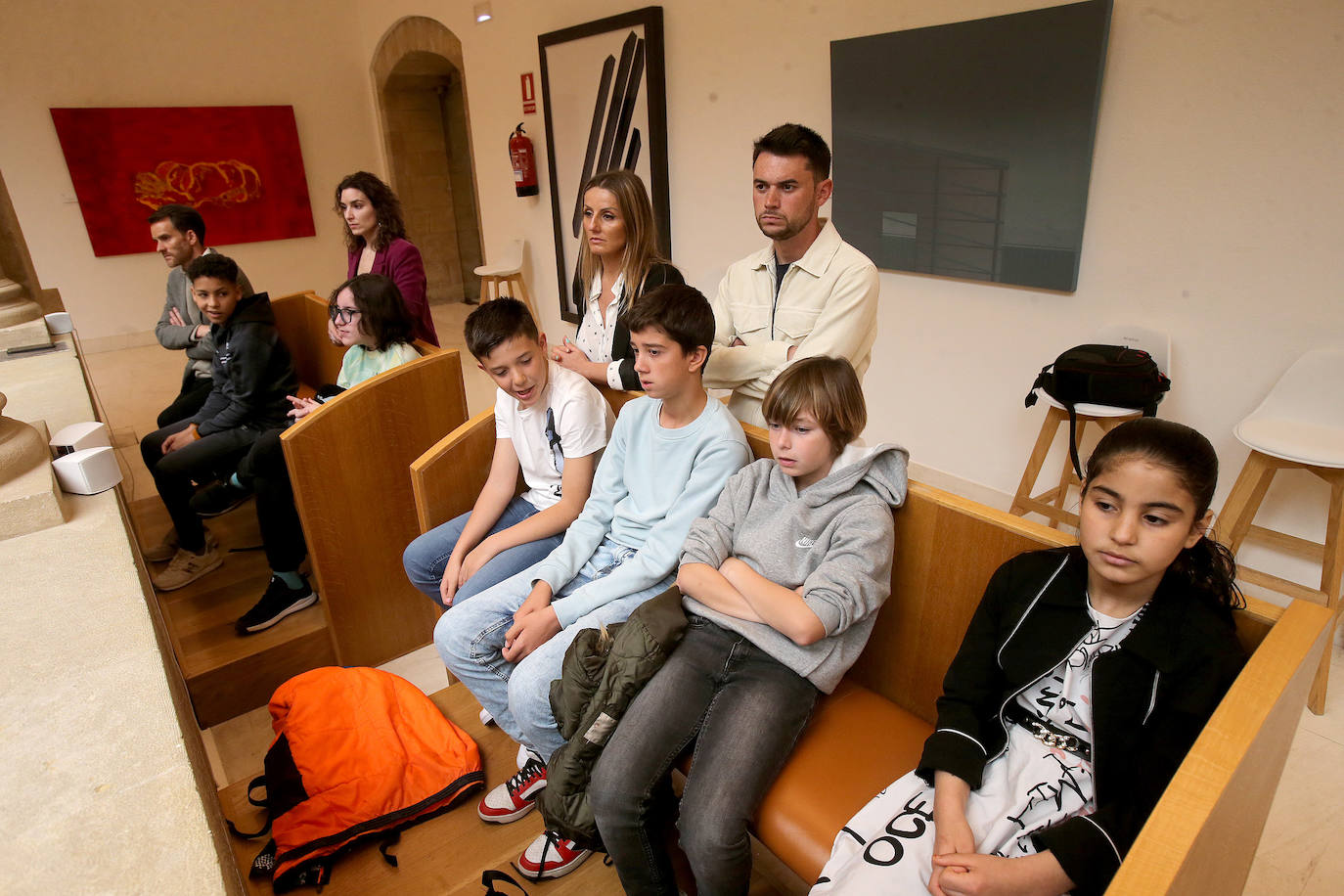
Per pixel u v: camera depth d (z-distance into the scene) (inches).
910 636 55.8
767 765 47.4
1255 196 88.5
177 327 127.4
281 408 106.4
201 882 26.7
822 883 40.8
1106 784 40.4
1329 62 80.3
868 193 128.2
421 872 59.6
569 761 51.9
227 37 250.1
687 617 54.9
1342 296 84.5
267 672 88.2
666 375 58.9
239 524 119.4
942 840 40.1
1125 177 99.1
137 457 150.1
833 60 125.2
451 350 91.0
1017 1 102.3
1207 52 88.5
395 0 245.6
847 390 51.8
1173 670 39.1
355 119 279.6
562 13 183.9
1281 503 94.0
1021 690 43.6
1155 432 37.6
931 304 125.6
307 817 60.8
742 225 154.6
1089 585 43.1
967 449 127.3
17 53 221.8
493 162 231.1
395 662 94.7
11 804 30.2
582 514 69.1
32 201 232.5
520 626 61.0
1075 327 108.6
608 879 59.1
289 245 276.5
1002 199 110.7
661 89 161.6
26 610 43.4
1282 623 39.1
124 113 237.3
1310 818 68.3
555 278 221.0
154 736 33.7
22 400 82.3
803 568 52.8
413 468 77.2
